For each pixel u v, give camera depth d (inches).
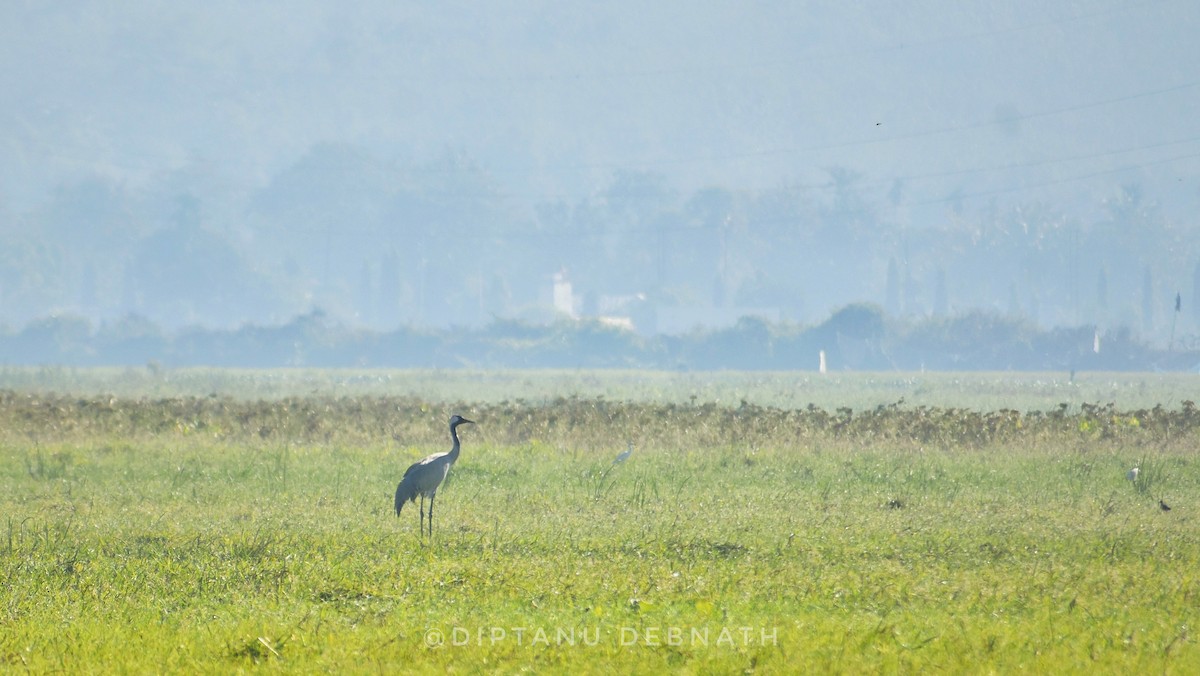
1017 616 1881.2
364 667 1611.7
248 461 3858.3
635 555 2365.9
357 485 3385.8
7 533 2613.2
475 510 2957.7
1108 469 3695.9
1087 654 1659.7
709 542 2496.3
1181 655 1653.5
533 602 1968.5
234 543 2468.0
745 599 1983.3
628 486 3376.0
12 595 2028.8
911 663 1612.9
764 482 3479.3
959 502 3088.1
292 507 2994.6
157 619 1898.4
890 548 2423.7
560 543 2485.2
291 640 1738.4
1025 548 2427.4
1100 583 2094.0
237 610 1930.4
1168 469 3673.7
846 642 1701.5
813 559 2316.7
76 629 1824.6
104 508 2987.2
